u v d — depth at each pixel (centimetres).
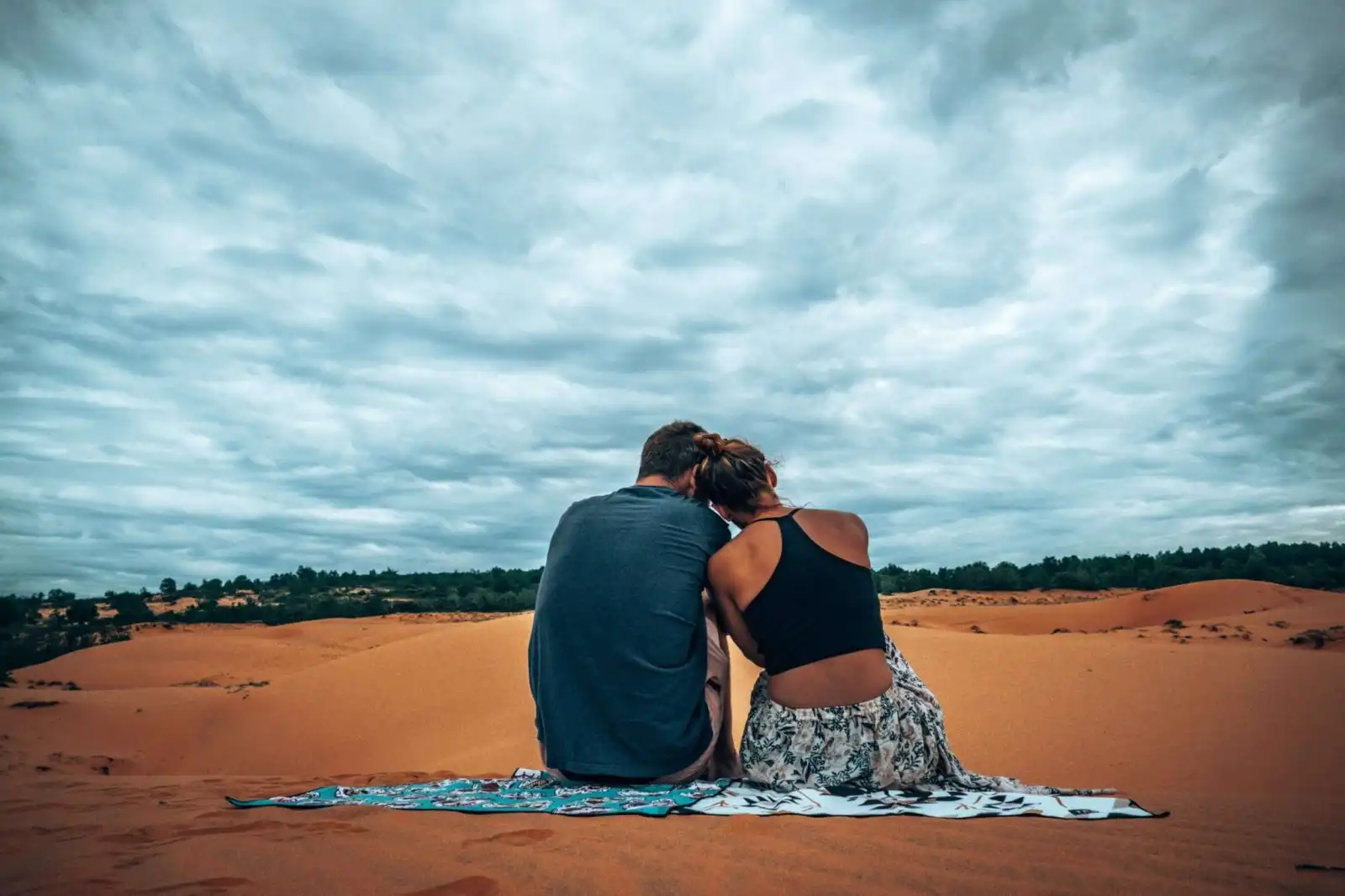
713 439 405
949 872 225
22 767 1132
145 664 3528
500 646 1573
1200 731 918
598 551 393
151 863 255
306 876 237
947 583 7969
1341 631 1806
